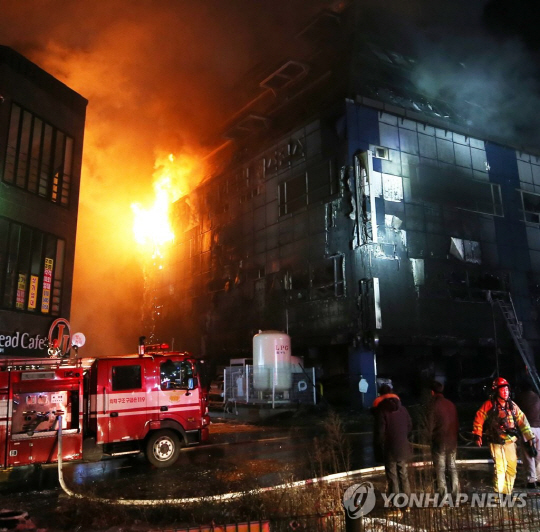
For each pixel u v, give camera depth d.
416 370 24.52
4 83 18.25
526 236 27.77
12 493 8.86
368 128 24.30
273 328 27.03
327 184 24.77
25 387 9.78
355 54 26.12
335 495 7.00
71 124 21.67
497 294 25.75
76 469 10.84
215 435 15.50
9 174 18.23
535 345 26.31
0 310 17.20
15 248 18.20
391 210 23.56
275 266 27.55
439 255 24.44
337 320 23.25
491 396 7.39
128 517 6.88
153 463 10.70
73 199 21.38
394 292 22.58
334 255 23.86
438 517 5.96
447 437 6.89
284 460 11.02
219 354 31.62
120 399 10.67
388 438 6.72
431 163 25.53
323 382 23.36
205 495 8.06
